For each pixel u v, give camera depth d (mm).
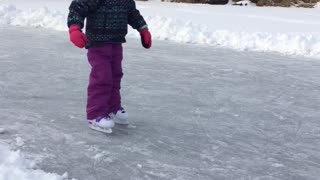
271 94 5695
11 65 6203
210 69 6855
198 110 4820
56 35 9062
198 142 3928
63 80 5590
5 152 3209
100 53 3846
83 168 3236
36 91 5059
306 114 4957
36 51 7281
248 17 13805
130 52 7812
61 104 4645
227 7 18375
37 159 3287
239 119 4633
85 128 4000
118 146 3674
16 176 2873
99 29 3789
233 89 5789
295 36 9430
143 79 5953
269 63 7660
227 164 3529
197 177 3264
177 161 3504
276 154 3803
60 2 16453
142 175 3217
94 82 3896
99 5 3754
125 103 4871
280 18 13875
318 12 16828
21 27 9852
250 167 3508
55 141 3656
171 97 5219
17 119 4113
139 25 4008
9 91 4996
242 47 8961
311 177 3414
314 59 8266
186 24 10234
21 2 15516
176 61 7277
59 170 3168
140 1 19688
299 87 6129
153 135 3996
